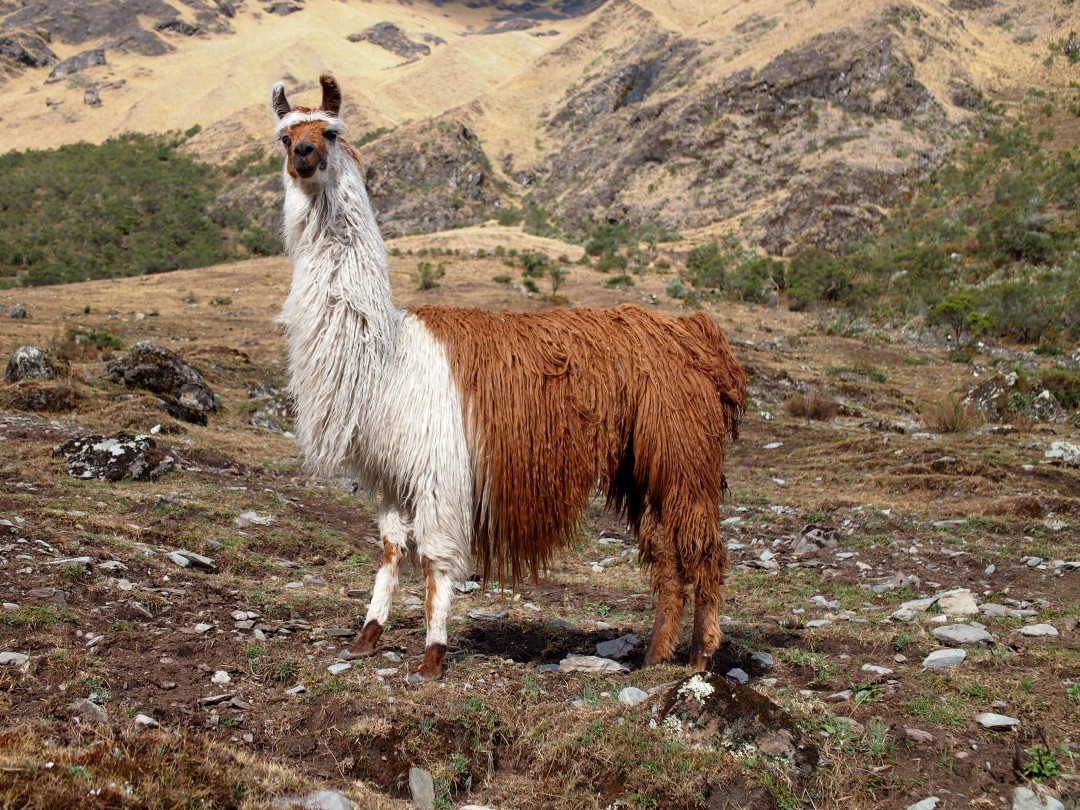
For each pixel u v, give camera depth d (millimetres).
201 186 153375
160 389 15414
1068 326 47156
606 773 3793
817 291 61750
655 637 5027
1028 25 136500
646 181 121312
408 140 145375
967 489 11000
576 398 4797
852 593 7129
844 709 4371
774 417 19672
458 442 4625
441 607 4688
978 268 68312
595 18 188875
